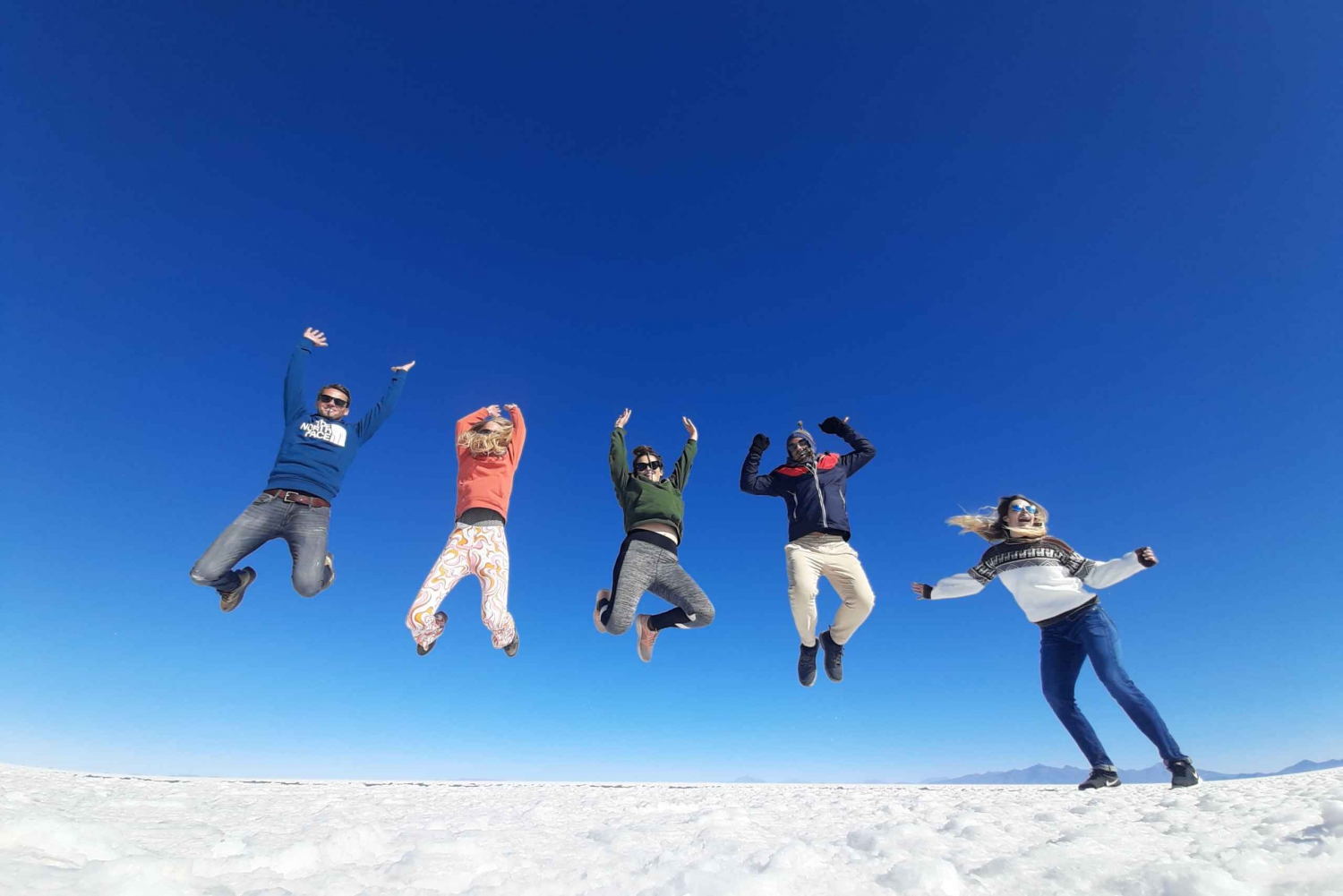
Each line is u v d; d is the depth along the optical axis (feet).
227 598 15.72
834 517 17.54
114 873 3.73
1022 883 4.38
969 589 15.48
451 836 6.05
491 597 15.49
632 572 15.98
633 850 5.53
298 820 7.16
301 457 16.03
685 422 18.93
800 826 7.17
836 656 18.29
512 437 17.11
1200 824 6.39
